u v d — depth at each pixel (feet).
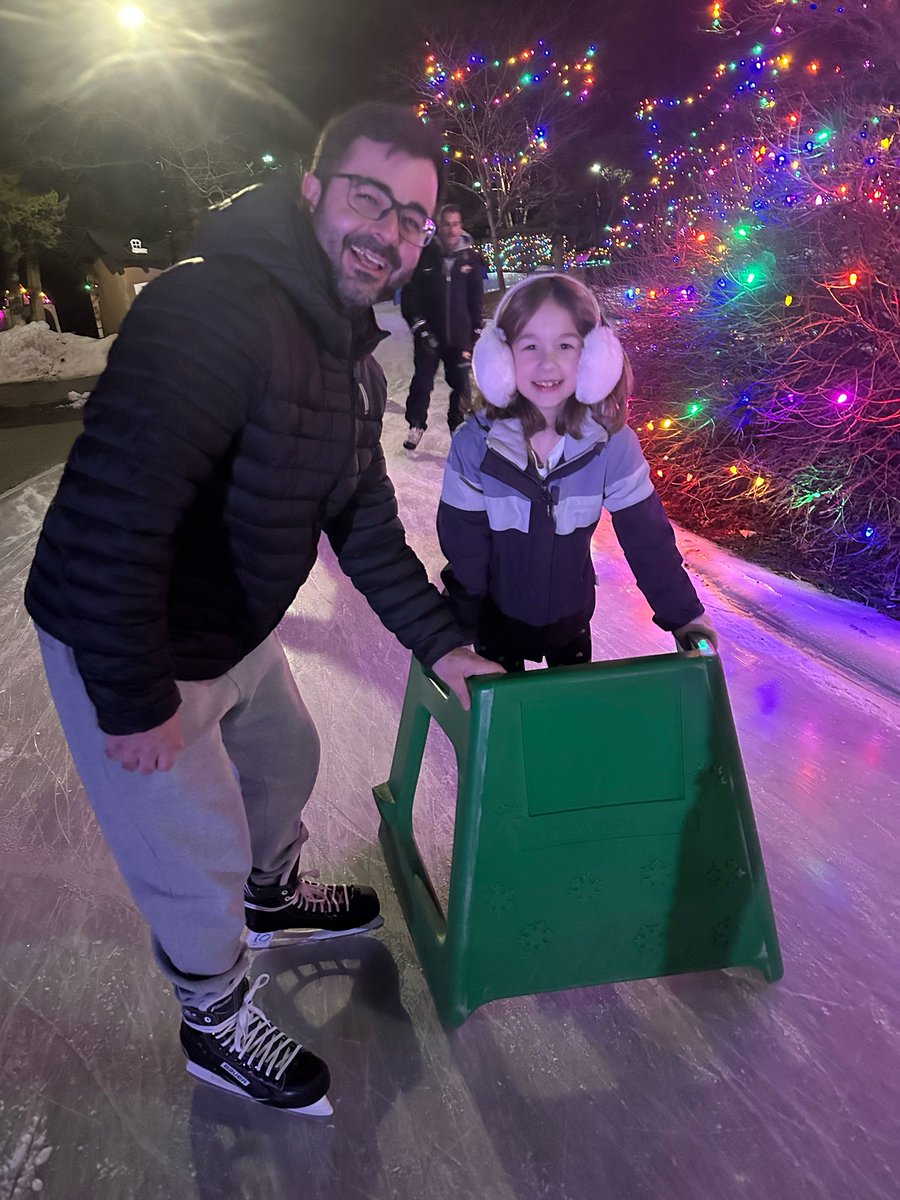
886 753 7.63
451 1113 4.72
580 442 5.46
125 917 6.15
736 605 10.47
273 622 4.32
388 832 6.56
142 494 3.24
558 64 41.98
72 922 6.09
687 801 4.98
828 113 12.10
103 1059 5.08
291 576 4.16
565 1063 4.98
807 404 12.06
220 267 3.42
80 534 3.28
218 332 3.30
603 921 5.12
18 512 15.39
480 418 5.62
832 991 5.40
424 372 17.24
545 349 5.14
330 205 3.61
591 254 31.65
